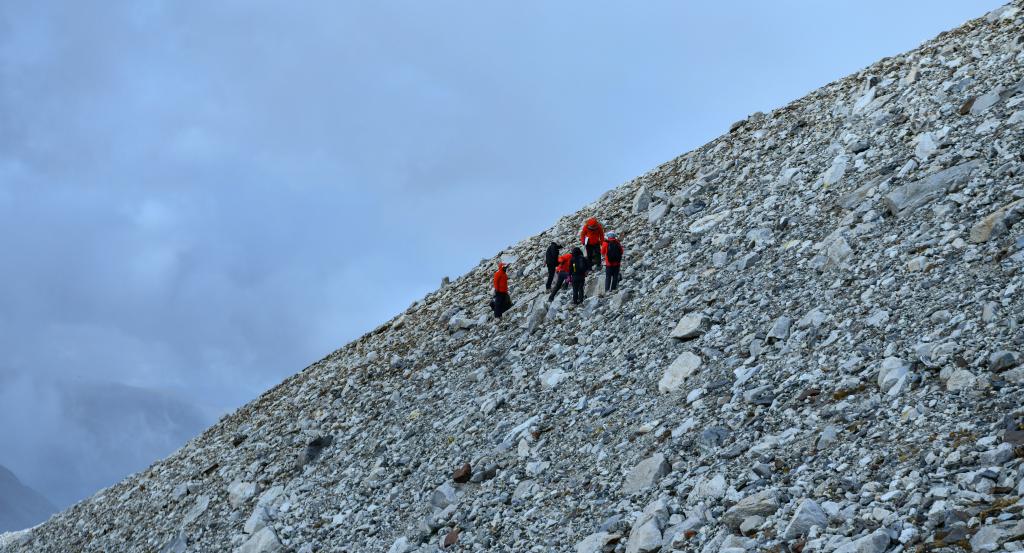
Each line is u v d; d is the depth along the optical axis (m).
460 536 15.12
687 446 13.86
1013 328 11.70
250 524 21.17
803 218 21.39
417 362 28.58
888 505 9.30
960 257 14.69
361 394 28.03
